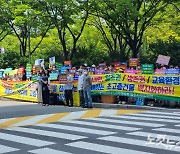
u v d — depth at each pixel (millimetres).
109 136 7859
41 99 17938
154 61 23719
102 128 8992
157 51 23953
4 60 30172
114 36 32469
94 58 28203
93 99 16266
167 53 23531
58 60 30453
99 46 34781
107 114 11977
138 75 14547
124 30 24516
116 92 15211
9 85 21484
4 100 21281
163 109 13281
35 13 25766
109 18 24719
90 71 16656
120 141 7266
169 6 24844
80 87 15000
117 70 16312
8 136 8359
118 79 15188
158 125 9234
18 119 11375
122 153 6227
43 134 8430
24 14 26469
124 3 21422
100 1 22938
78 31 29719
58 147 6887
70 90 15797
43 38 34844
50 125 9852
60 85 17188
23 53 32812
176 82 13445
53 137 7984
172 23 25234
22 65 29531
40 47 35656
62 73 17969
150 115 11430
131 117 11008
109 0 22672
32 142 7504
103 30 30969
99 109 13875
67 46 35344
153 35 28750
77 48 29641
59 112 13023
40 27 29594
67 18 25812
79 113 12484
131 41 25109
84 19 27875
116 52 28156
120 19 23781
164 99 13750
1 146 7207
